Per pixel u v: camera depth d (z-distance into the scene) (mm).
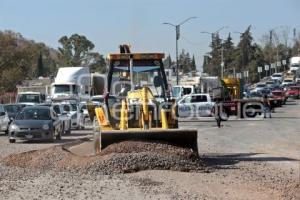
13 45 163000
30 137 46000
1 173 27219
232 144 44375
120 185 23656
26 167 29344
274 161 32906
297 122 74375
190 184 24125
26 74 172500
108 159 27781
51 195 21578
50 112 49219
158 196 21406
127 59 33906
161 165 27734
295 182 25312
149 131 30297
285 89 158000
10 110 63781
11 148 41000
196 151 30891
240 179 25844
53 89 90875
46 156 30953
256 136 52469
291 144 44281
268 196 21938
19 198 20984
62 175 26438
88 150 34219
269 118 84375
